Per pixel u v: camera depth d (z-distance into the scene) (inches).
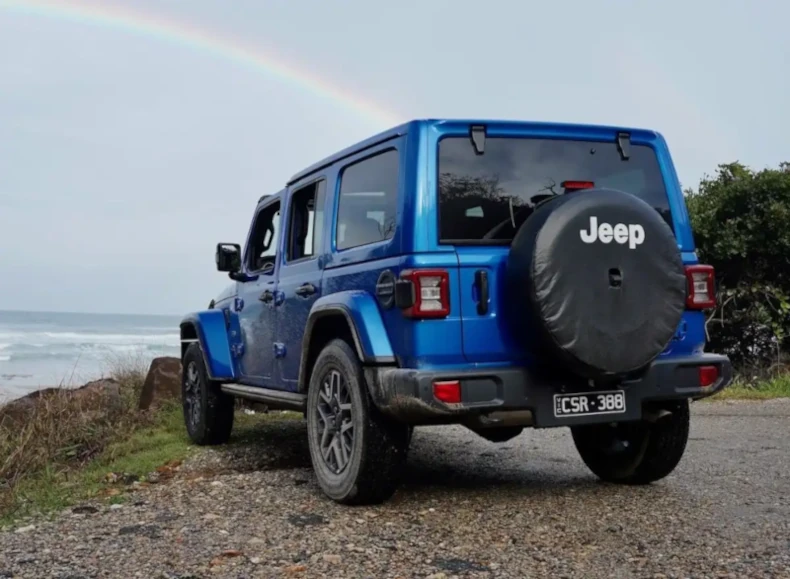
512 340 166.6
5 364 1360.7
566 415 166.6
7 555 150.6
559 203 162.4
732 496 185.8
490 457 252.5
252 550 149.5
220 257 260.7
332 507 181.0
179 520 173.5
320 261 207.9
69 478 226.4
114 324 3831.2
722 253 515.5
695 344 184.4
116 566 142.6
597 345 158.2
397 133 178.5
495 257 167.0
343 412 184.4
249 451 264.7
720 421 328.2
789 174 515.2
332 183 208.5
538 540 151.9
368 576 133.2
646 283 163.2
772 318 528.1
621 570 133.0
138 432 304.0
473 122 175.0
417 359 161.6
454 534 157.1
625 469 202.8
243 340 262.2
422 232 165.5
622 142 189.6
